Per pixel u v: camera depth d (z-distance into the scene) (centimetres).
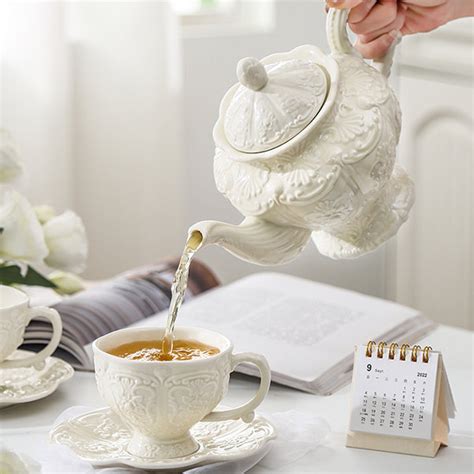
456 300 268
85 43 293
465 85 251
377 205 123
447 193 263
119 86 296
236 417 116
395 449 122
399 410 121
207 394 110
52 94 284
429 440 119
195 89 310
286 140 111
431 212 268
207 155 314
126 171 301
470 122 253
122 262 307
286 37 296
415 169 269
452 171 261
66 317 156
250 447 115
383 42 128
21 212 150
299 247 119
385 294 283
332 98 112
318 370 144
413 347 125
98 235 305
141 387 108
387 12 126
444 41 255
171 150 304
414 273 276
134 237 305
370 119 112
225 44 305
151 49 294
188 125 313
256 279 187
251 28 303
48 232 158
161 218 306
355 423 122
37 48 279
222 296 176
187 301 179
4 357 135
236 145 113
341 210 113
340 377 145
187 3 328
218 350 116
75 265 160
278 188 112
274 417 128
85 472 112
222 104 121
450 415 125
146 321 162
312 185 110
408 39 264
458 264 265
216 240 112
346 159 110
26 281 155
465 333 170
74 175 301
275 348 151
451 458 120
